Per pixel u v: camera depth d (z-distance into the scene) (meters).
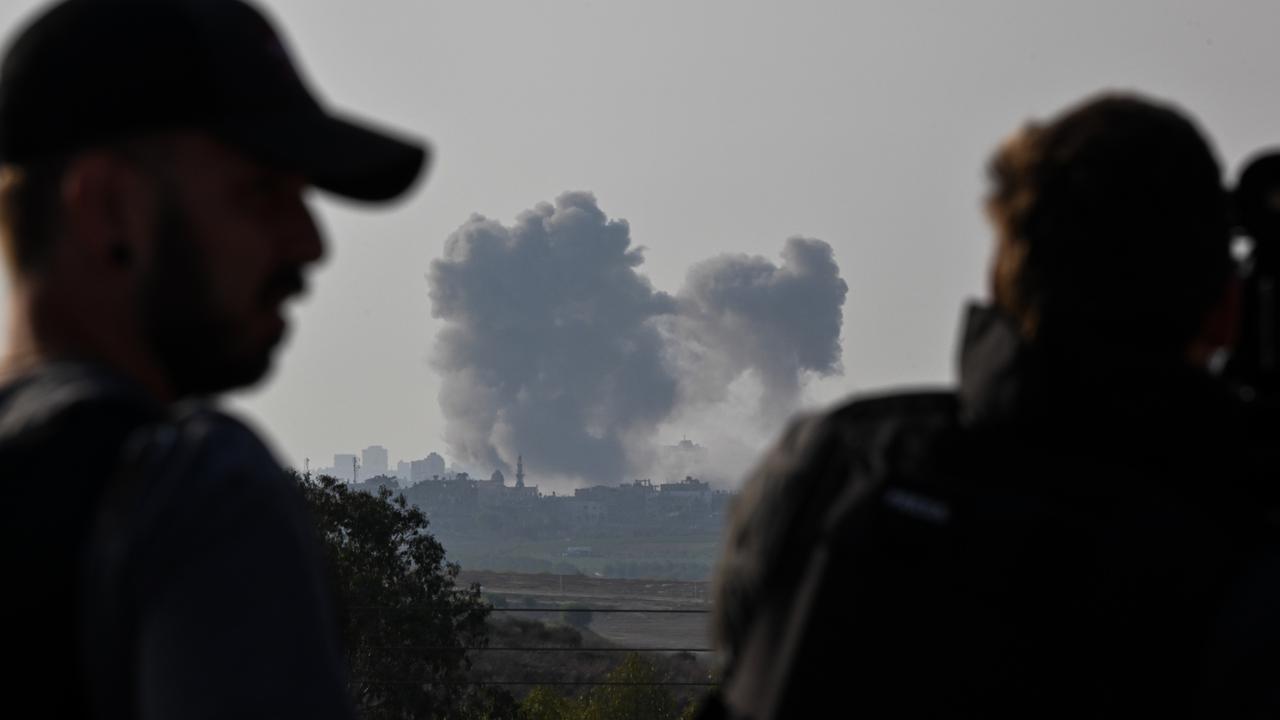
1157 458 2.96
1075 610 2.85
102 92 2.32
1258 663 2.67
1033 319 3.04
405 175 2.64
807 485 3.29
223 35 2.42
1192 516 2.86
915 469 3.13
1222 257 3.05
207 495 2.15
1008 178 3.18
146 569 2.10
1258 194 3.19
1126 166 2.99
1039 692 2.88
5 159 2.39
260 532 2.18
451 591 95.88
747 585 3.36
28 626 2.11
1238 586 2.76
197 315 2.41
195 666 2.06
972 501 3.01
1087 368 2.99
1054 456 3.01
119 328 2.41
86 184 2.34
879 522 3.11
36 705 2.12
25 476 2.16
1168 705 2.78
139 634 2.11
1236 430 2.96
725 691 3.43
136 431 2.25
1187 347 3.09
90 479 2.18
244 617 2.10
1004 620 2.92
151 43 2.35
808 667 3.12
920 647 2.99
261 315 2.51
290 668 2.12
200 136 2.39
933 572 3.01
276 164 2.43
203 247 2.39
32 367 2.36
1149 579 2.80
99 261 2.39
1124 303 2.98
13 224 2.41
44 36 2.36
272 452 2.36
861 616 3.08
